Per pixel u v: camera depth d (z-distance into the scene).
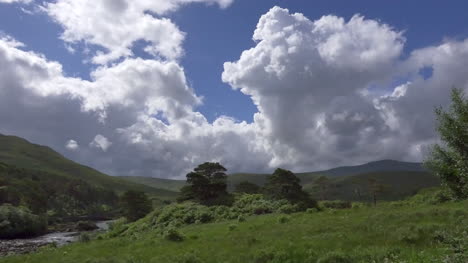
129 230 60.31
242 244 25.77
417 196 58.09
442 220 25.09
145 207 101.19
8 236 90.44
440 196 42.75
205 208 61.53
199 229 42.72
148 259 24.84
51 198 193.25
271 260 20.81
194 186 75.38
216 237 31.05
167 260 23.33
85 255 28.89
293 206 58.72
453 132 12.59
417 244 19.61
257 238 27.70
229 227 37.22
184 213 60.19
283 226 32.72
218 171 80.38
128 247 30.89
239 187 103.88
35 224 99.56
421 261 15.37
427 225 22.81
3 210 94.81
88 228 122.94
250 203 65.00
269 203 62.16
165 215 60.59
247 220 46.59
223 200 70.00
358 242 22.00
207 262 22.27
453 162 12.77
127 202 100.94
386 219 28.23
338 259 18.77
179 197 77.75
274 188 67.25
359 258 18.52
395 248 19.00
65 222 150.88
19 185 163.00
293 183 66.88
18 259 31.92
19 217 95.00
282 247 22.62
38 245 68.94
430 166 13.31
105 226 133.75
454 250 13.21
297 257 20.61
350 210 40.97
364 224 27.16
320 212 43.62
